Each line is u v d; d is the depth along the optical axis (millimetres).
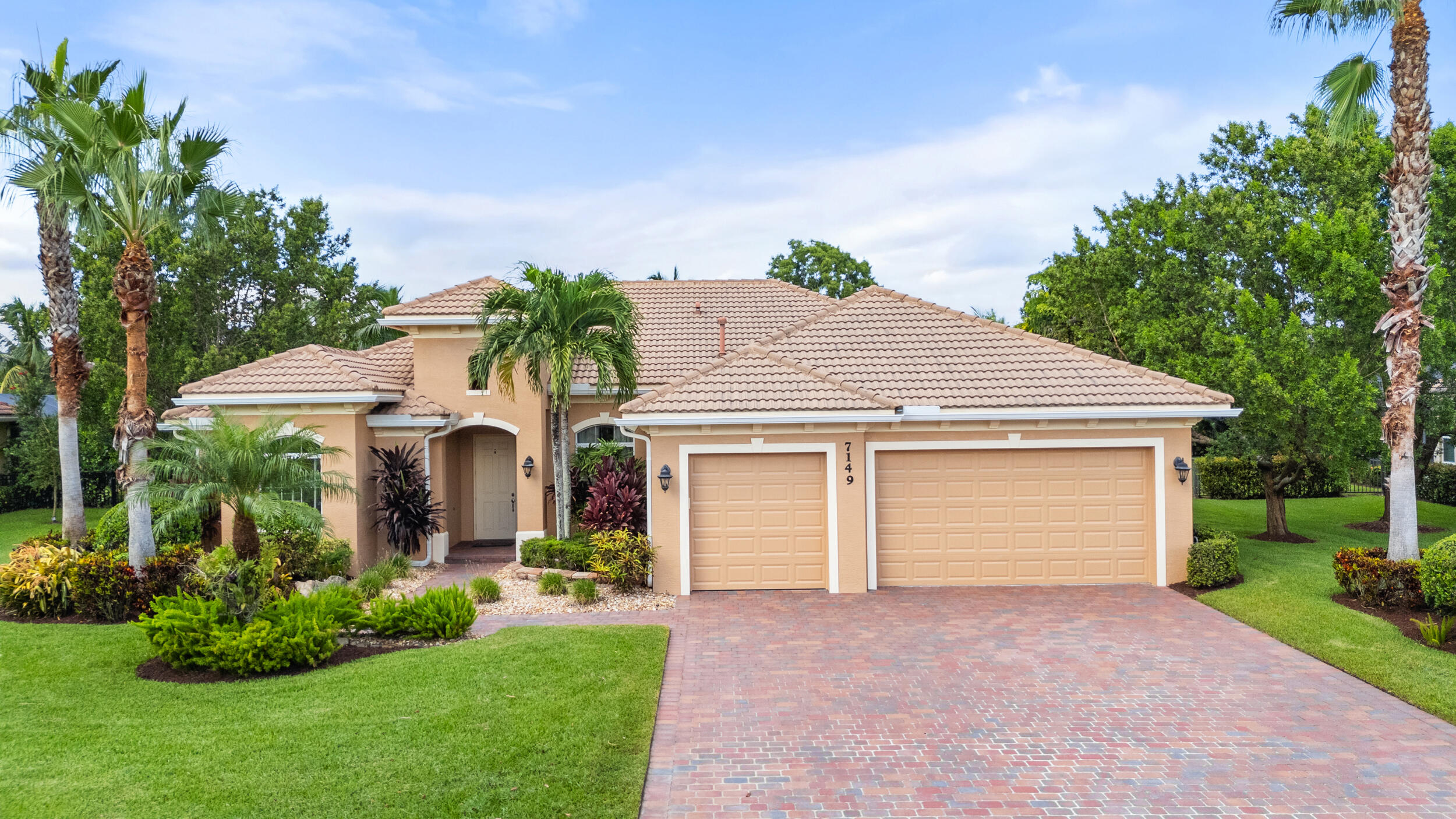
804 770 7949
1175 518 15438
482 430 21422
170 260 28984
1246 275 20219
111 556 14125
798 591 15312
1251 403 17906
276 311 30578
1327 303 17859
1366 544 19219
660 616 13617
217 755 7816
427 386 19641
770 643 12078
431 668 10336
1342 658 10898
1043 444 15531
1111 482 15664
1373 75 14219
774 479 15453
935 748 8438
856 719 9195
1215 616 13398
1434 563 11656
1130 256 22734
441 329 19547
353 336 33938
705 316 23984
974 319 18516
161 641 10344
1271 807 7180
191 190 15164
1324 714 9234
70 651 11336
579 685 9742
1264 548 18422
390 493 17938
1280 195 21125
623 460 19781
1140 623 13008
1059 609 13922
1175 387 15695
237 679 10109
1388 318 13617
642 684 9906
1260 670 10711
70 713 8977
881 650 11719
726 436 15250
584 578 15664
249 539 14398
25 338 30062
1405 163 13492
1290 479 19906
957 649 11727
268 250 31609
